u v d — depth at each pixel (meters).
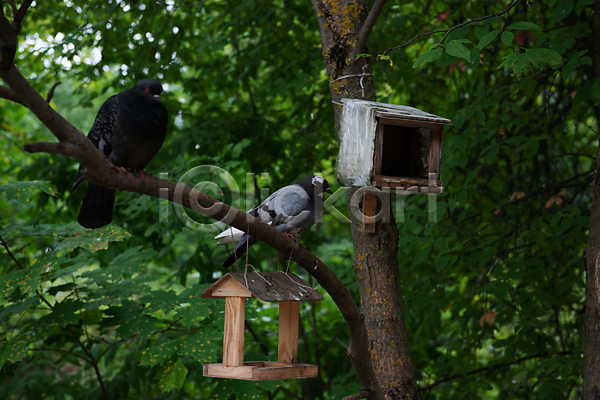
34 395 4.39
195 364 4.52
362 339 2.72
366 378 2.92
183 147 5.71
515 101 4.92
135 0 5.76
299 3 6.43
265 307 6.29
